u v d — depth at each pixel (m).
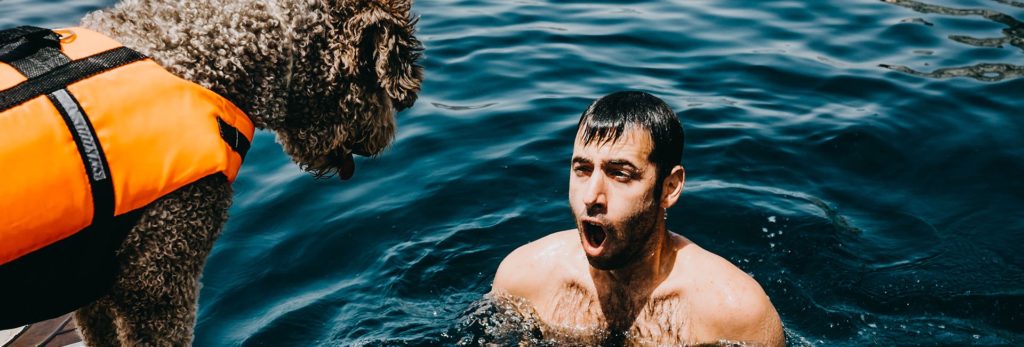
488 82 2.75
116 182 1.07
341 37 1.23
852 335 1.62
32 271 1.06
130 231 1.10
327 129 1.31
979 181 2.13
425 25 3.29
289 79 1.20
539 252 1.58
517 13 3.44
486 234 1.98
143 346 1.18
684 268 1.44
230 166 1.16
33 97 1.04
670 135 1.32
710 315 1.40
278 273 1.85
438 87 2.72
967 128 2.38
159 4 1.17
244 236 1.98
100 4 3.54
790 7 3.48
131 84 1.09
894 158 2.25
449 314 1.69
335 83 1.25
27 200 1.02
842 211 2.04
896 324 1.66
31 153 1.02
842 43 3.06
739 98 2.61
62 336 1.60
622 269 1.44
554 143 2.35
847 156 2.27
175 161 1.10
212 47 1.15
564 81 2.76
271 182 2.22
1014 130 2.36
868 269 1.83
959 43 3.03
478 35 3.17
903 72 2.77
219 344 1.62
